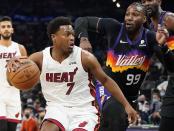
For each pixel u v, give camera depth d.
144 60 4.16
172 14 3.96
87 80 3.43
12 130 5.65
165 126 3.90
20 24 21.77
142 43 4.10
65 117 3.35
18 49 5.71
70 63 3.35
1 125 5.38
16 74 3.23
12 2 24.11
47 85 3.42
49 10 24.08
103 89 4.23
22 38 20.19
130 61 4.13
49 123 3.30
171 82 3.87
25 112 8.97
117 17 22.41
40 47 19.23
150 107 9.46
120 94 3.37
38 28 21.16
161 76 12.07
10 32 5.62
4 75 5.54
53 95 3.42
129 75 4.17
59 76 3.36
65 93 3.39
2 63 5.56
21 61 3.28
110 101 4.14
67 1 24.36
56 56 3.38
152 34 4.08
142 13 4.02
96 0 23.88
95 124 3.40
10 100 5.57
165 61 3.52
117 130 4.05
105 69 4.30
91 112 3.43
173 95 3.83
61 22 3.34
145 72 4.26
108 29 4.23
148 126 8.34
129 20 4.01
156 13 4.17
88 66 3.37
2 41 5.65
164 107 3.91
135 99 4.38
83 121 3.33
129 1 8.15
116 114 4.06
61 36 3.32
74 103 3.40
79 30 4.31
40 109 10.10
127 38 4.12
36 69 3.29
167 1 19.44
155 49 3.97
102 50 17.95
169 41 3.90
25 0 24.20
